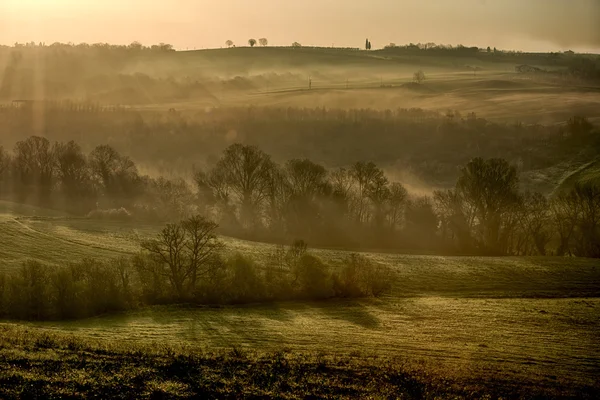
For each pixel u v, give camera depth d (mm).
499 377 41219
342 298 69188
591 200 100812
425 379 39812
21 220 99750
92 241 87938
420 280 78562
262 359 41406
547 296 73062
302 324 56375
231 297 65375
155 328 52250
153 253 66000
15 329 45250
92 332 48594
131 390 33875
